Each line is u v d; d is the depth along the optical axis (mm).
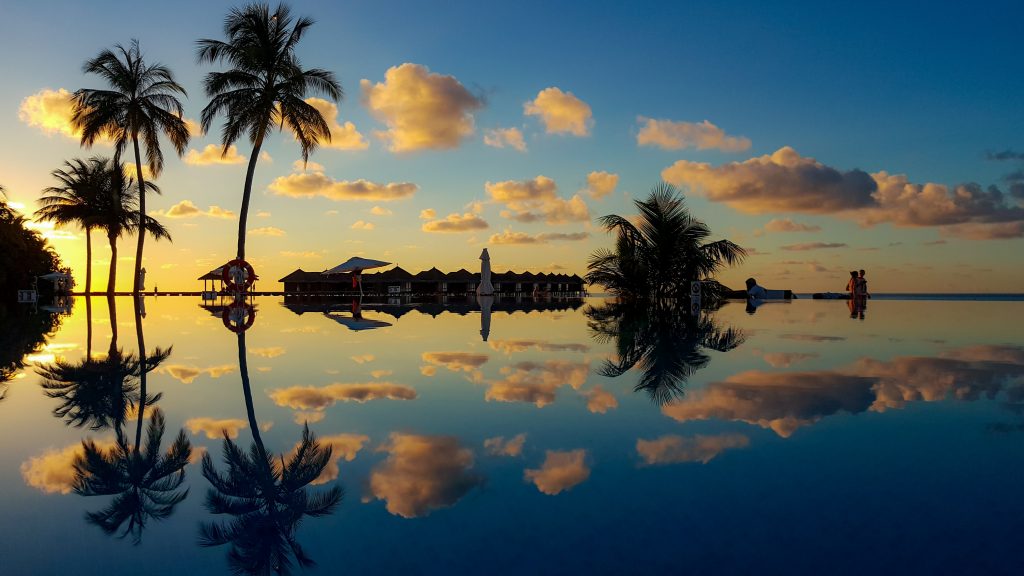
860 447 2393
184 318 12148
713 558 1442
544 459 2291
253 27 22234
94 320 11625
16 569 1461
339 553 1511
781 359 5203
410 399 3500
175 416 3119
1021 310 15117
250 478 2137
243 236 22656
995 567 1377
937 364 4832
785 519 1674
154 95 26500
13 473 2217
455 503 1840
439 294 34594
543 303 21344
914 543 1512
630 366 4812
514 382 4074
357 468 2219
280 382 4148
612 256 21062
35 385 4117
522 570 1399
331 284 38562
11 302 25438
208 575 1419
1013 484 1945
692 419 2928
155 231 29766
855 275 21359
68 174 30797
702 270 20297
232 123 22141
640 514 1728
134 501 1927
